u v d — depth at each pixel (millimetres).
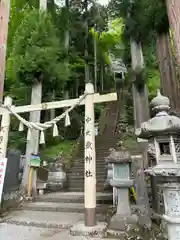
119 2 10766
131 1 9406
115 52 20438
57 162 9055
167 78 7859
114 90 21000
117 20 19703
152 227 3121
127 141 10773
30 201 6641
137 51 11008
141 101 10273
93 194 4141
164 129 2426
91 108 4738
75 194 7227
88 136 4484
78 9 18734
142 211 3400
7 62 12070
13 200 6336
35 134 8070
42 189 7512
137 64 10805
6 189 6465
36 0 13719
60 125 16047
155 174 2361
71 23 17219
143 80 10500
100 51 20766
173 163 2391
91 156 4336
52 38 9891
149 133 2623
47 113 15359
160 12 7609
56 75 10336
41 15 10039
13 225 4527
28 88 11586
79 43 18953
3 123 5562
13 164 7207
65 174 8734
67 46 15773
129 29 10172
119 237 3348
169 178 2309
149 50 12211
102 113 18469
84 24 18328
